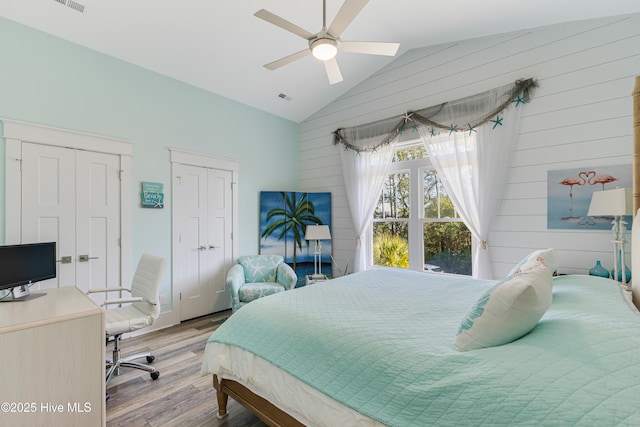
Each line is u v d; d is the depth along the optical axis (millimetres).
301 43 3293
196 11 2723
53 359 1556
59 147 2791
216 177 4051
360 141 4270
